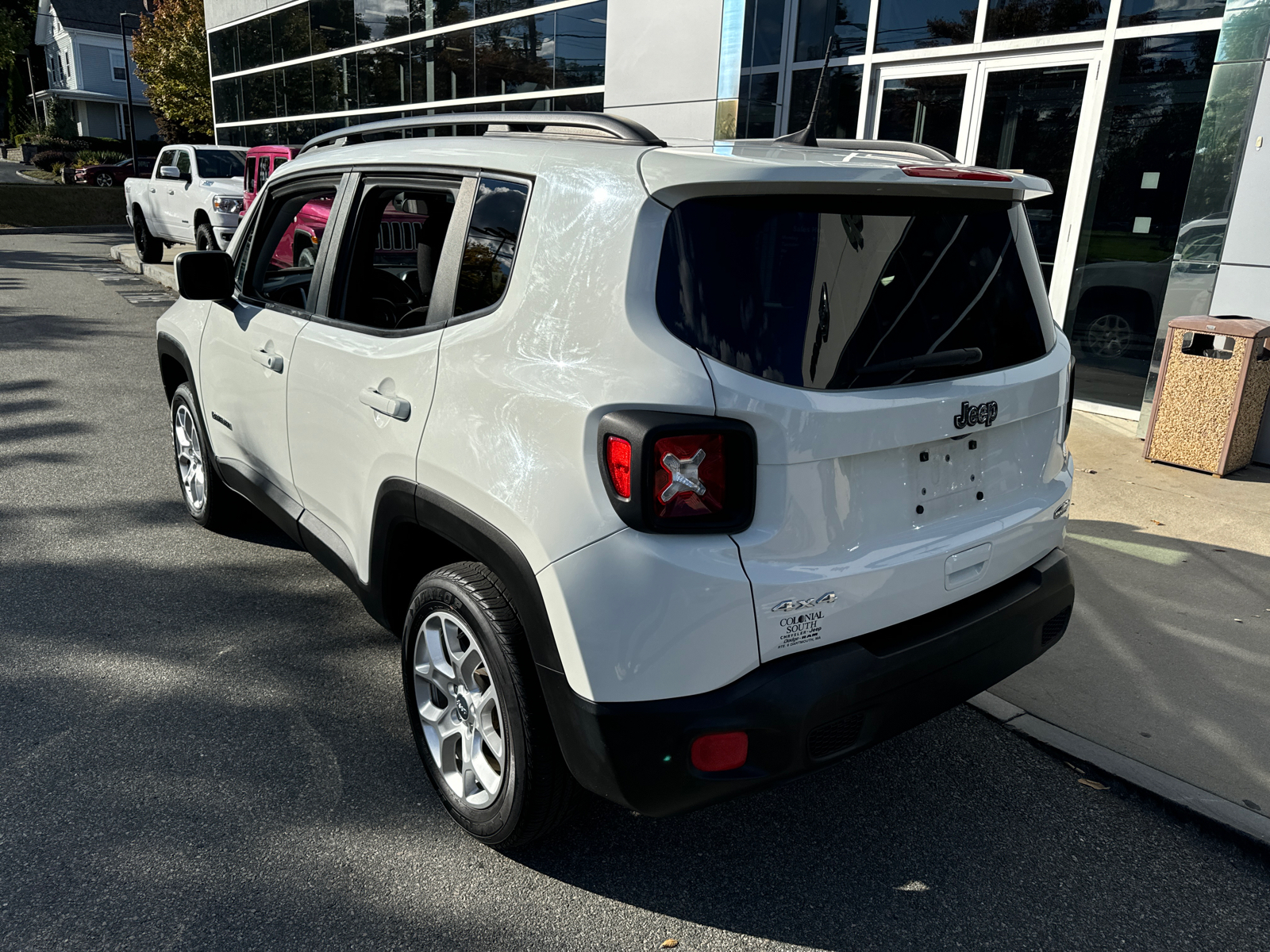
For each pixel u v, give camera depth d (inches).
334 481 119.3
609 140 94.3
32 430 259.6
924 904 94.7
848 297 81.7
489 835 97.6
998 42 297.6
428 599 98.9
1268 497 214.4
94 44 2445.9
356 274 118.6
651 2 369.1
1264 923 93.0
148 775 111.6
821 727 80.4
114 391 306.7
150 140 2399.1
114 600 157.8
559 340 83.7
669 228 78.7
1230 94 228.8
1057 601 102.7
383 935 88.8
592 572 77.9
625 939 89.4
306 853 99.6
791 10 352.8
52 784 109.4
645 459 74.4
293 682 133.6
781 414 76.3
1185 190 263.6
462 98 538.3
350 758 116.5
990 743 123.3
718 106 346.3
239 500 179.9
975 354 90.7
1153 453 239.8
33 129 2394.2
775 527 78.0
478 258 96.4
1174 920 93.0
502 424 86.7
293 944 87.4
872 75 334.0
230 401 152.3
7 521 191.9
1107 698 132.0
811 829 106.0
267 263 145.4
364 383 109.2
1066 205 290.5
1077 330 294.4
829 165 78.0
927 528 89.1
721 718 77.5
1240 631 151.7
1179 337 230.7
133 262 663.8
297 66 735.1
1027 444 100.0
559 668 82.0
